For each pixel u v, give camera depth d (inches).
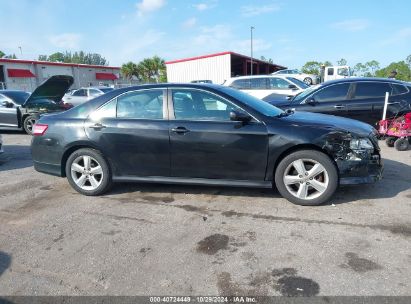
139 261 123.3
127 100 185.8
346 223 147.2
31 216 166.9
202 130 170.1
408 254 122.0
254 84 539.2
